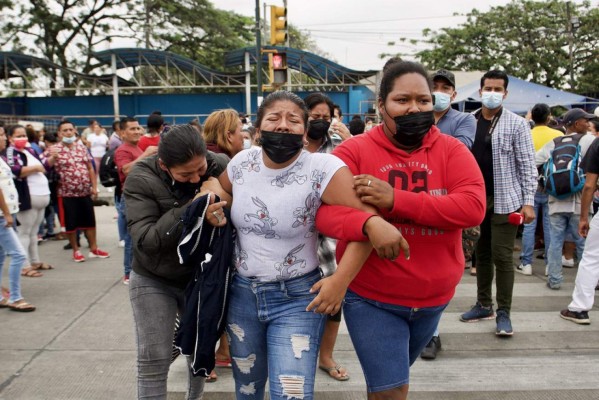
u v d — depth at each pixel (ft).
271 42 41.93
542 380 11.77
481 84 13.97
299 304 7.13
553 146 20.45
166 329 8.58
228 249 7.43
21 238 20.51
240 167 7.39
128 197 8.39
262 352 7.58
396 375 7.13
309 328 7.08
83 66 89.71
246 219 7.14
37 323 15.39
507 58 96.53
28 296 18.03
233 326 7.50
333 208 6.71
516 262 23.09
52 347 13.65
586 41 94.38
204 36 97.19
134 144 20.21
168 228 7.89
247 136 16.12
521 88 44.88
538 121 22.16
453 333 14.52
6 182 16.80
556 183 17.98
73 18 88.84
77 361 12.81
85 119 86.12
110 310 16.57
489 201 13.99
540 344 13.76
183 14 92.22
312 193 6.94
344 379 11.79
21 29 86.63
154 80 92.94
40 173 20.98
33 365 12.59
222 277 7.36
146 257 8.36
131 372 12.25
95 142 45.42
